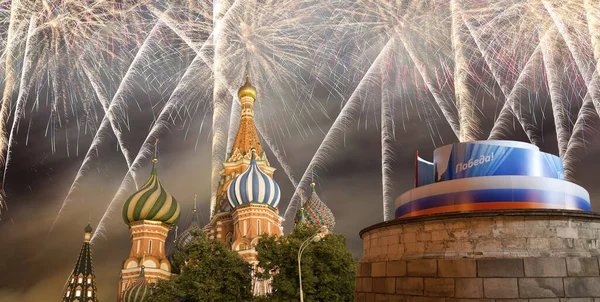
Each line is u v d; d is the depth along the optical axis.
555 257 13.12
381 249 16.83
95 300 55.75
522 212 13.59
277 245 32.78
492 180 15.38
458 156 16.62
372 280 16.64
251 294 33.22
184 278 32.78
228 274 32.59
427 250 14.78
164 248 56.28
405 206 17.72
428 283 14.25
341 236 35.56
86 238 56.44
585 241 13.55
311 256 31.20
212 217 60.50
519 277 13.06
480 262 13.48
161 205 56.06
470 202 15.42
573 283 12.86
